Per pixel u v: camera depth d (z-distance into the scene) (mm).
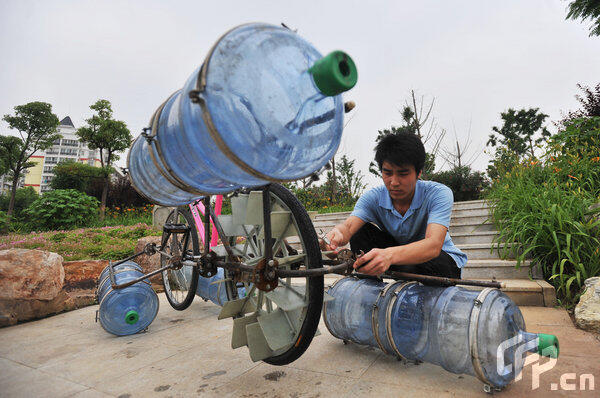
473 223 4711
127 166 1766
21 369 1829
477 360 1356
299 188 12766
